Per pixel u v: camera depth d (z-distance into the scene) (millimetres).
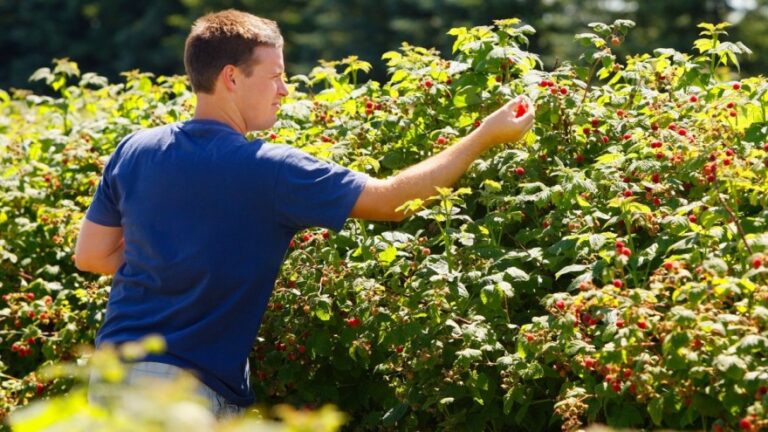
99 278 6195
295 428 2439
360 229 5230
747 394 3844
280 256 4172
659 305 4172
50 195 6578
